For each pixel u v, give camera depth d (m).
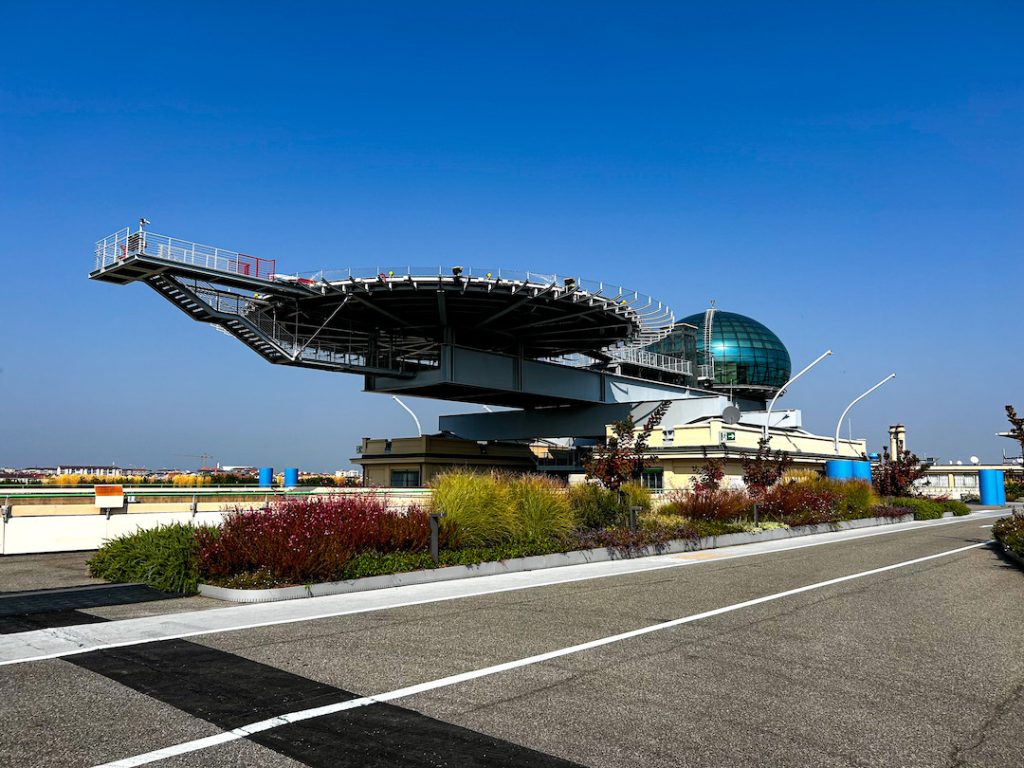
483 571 16.33
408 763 5.25
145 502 22.47
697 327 82.94
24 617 10.34
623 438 25.75
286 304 43.81
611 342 59.25
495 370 50.69
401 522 16.06
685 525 24.12
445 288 42.16
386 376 49.81
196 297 37.69
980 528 34.28
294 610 11.37
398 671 7.76
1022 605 12.77
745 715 6.55
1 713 6.18
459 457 53.72
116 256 35.22
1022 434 25.62
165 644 8.75
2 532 19.14
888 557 20.88
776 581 15.64
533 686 7.30
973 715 6.66
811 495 33.59
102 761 5.18
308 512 15.09
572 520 20.42
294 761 5.24
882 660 8.70
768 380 82.50
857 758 5.58
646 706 6.74
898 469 49.81
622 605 12.33
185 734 5.75
